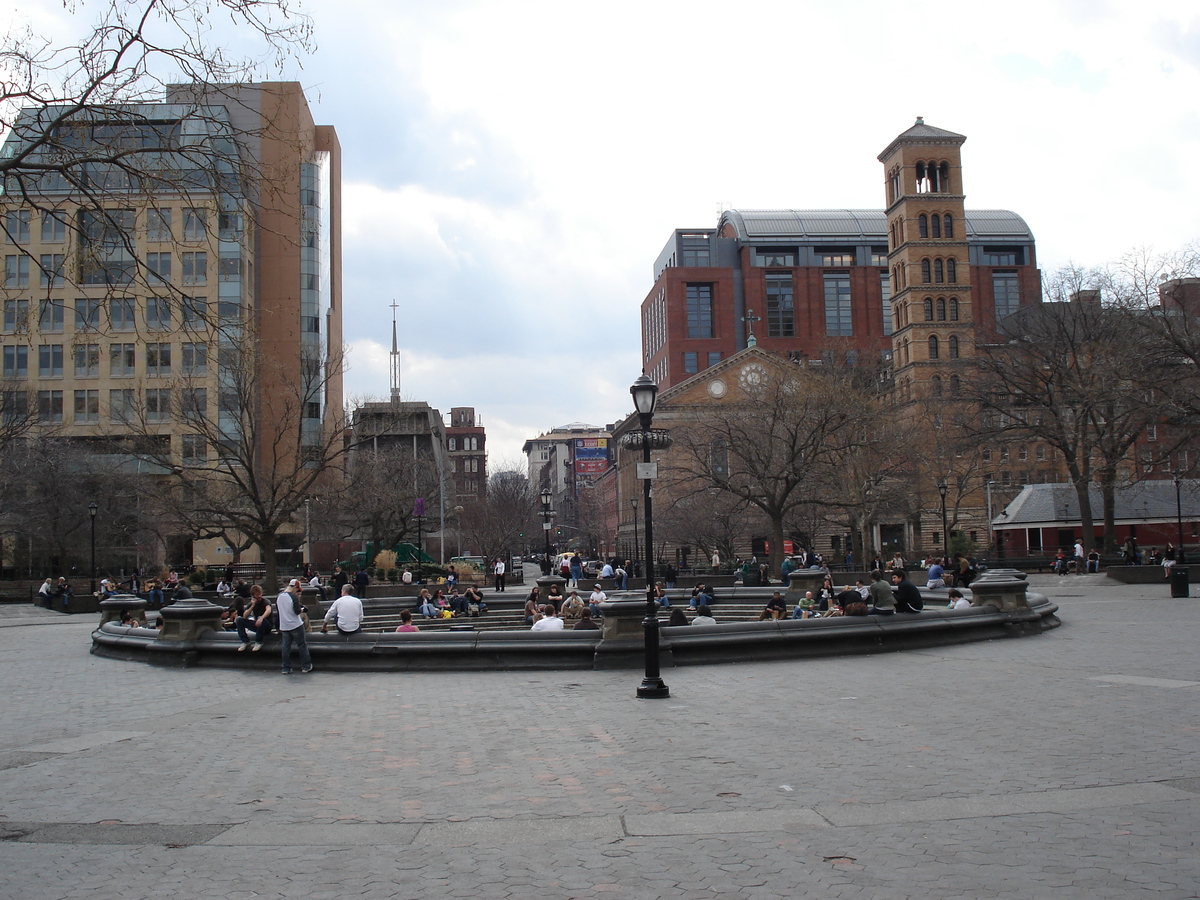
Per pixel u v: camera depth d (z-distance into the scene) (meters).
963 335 90.75
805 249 140.12
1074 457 51.25
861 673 16.16
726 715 12.33
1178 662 15.88
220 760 10.20
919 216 94.19
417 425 98.75
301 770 9.64
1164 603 31.19
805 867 6.20
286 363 67.94
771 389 55.81
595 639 18.19
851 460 55.97
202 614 20.45
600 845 6.84
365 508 60.00
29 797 8.66
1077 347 51.06
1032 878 5.84
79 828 7.60
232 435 60.91
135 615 26.19
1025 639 20.66
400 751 10.51
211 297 46.34
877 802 7.77
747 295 134.12
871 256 141.25
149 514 59.56
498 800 8.25
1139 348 41.88
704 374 87.25
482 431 190.75
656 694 14.05
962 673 15.59
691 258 142.00
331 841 7.12
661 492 71.31
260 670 19.05
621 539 104.56
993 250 145.00
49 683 17.56
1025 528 76.12
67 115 10.02
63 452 58.09
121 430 66.06
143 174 10.55
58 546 63.34
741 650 18.38
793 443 49.28
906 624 19.52
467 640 18.30
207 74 10.55
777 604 24.20
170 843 7.15
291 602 18.25
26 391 52.19
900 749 9.79
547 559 50.03
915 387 80.88
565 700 14.13
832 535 82.44
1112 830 6.78
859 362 65.19
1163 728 10.34
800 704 13.02
